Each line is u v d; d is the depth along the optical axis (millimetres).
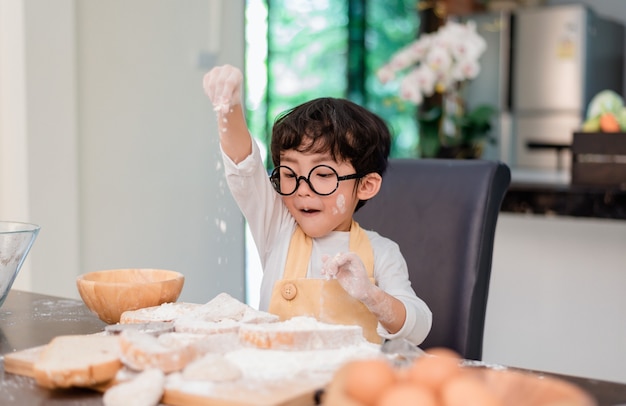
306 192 1181
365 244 1233
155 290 1033
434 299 1314
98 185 2230
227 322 924
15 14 2010
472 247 1308
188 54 2471
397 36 4395
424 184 1382
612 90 4391
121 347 778
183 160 2471
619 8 4523
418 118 3004
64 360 770
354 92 4180
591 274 2408
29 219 2035
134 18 2301
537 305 2514
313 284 1136
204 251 2541
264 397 699
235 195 1247
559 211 2410
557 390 597
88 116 2195
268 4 3605
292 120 1192
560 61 3953
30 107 2025
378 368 592
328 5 3975
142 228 2355
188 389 720
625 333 2354
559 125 3979
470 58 2736
